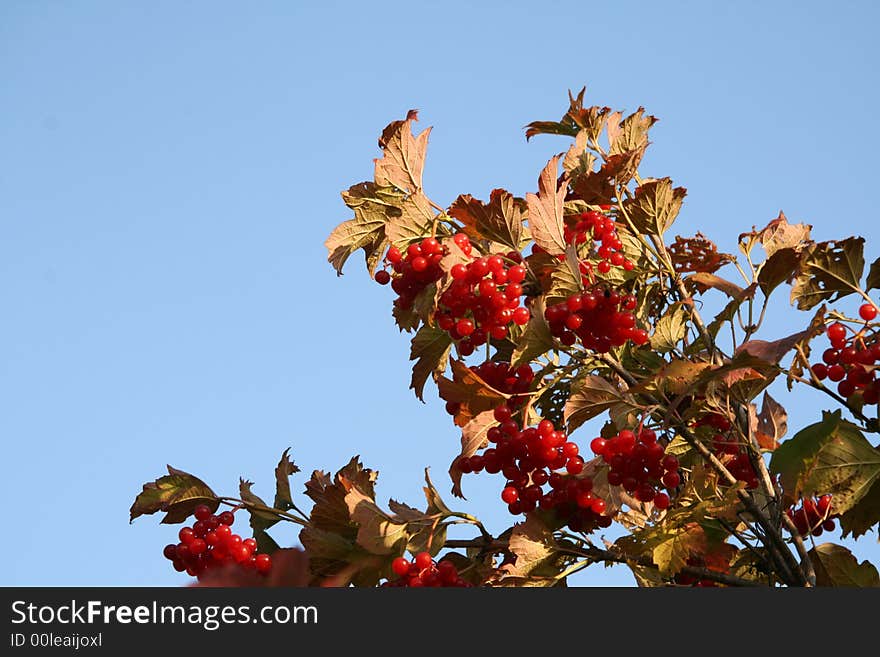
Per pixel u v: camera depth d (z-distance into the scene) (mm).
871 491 6957
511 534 7504
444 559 7426
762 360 6645
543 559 7102
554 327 6824
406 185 7762
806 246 8445
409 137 7746
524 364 7102
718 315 7879
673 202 8352
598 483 6793
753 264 8758
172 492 7590
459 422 7004
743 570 8227
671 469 6613
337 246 7750
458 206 7172
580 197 8531
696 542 6941
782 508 7277
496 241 7301
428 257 6988
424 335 7703
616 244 8023
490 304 6668
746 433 7918
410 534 7020
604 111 9102
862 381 6969
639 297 8391
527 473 6805
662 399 7574
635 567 7168
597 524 7199
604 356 7090
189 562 7008
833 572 7086
